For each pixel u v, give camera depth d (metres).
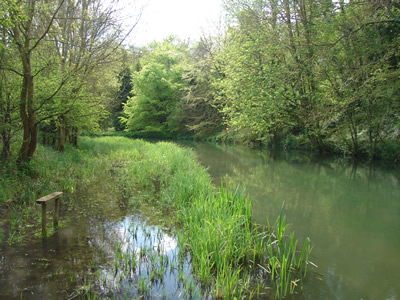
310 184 10.27
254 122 15.95
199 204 5.81
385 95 12.33
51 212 6.03
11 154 9.19
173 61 43.12
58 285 3.53
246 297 3.53
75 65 11.30
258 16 15.55
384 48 11.08
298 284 3.87
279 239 4.58
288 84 14.48
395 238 5.49
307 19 14.17
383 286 3.87
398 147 14.78
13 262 4.00
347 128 16.19
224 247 4.38
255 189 9.28
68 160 11.20
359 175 12.17
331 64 12.72
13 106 8.96
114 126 46.88
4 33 7.16
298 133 22.97
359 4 11.45
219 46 29.33
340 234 5.65
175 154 14.23
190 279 3.88
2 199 6.21
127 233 5.25
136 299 3.38
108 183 8.90
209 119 34.69
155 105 41.47
